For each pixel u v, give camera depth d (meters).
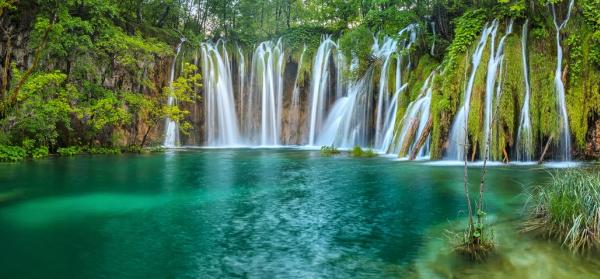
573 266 6.09
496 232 7.64
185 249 7.07
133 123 26.44
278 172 15.84
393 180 13.58
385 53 27.34
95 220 8.88
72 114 22.97
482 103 17.45
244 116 32.47
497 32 18.03
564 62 17.25
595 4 17.22
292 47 32.88
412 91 22.22
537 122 17.11
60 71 22.19
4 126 19.33
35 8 21.95
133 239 7.59
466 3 23.30
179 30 32.78
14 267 6.25
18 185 12.97
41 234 7.86
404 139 20.34
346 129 28.56
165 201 10.77
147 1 31.38
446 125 18.39
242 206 10.17
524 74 17.28
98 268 6.23
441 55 23.38
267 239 7.59
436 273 5.96
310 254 6.80
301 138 32.16
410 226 8.31
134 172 15.88
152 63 27.64
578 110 16.88
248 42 33.78
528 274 5.85
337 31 33.41
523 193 10.91
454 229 8.00
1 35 20.83
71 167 17.30
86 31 23.00
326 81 31.28
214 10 36.53
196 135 30.55
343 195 11.39
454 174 14.47
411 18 25.20
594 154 17.06
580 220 6.95
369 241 7.43
